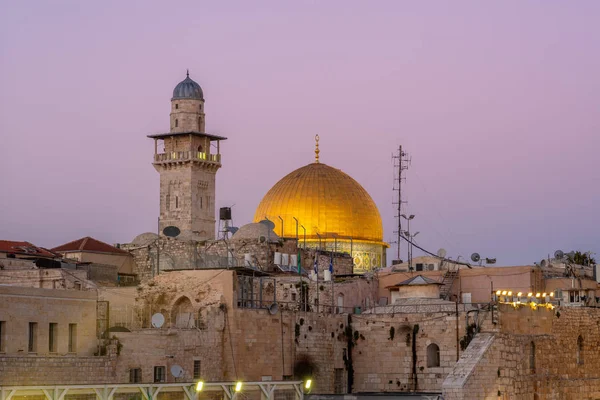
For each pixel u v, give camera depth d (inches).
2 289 4055.1
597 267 6230.3
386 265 7559.1
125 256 5925.2
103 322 4379.9
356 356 5078.7
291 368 4827.8
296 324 4874.5
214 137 7854.3
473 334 4852.4
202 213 7780.5
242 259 5590.6
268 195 7504.9
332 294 5241.1
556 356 5167.3
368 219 7470.5
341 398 4370.1
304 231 6801.2
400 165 6806.1
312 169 7549.2
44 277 5073.8
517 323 4960.6
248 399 4471.0
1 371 3821.4
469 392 4626.0
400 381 4982.8
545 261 6205.7
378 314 5054.1
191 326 4687.5
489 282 5556.1
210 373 4522.6
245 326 4660.4
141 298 4813.0
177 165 7736.2
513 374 4859.7
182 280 4751.5
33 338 4148.6
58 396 3602.4
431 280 5246.1
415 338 4972.9
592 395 5324.8
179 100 7785.4
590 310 5393.7
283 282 5196.9
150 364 4306.1
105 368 4141.2
